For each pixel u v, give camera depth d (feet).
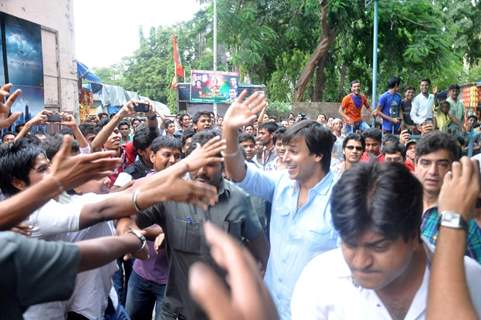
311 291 5.32
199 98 57.11
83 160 5.10
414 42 62.95
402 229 4.28
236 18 65.10
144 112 15.24
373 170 4.47
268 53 68.85
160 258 11.68
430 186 9.07
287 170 9.51
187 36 81.20
